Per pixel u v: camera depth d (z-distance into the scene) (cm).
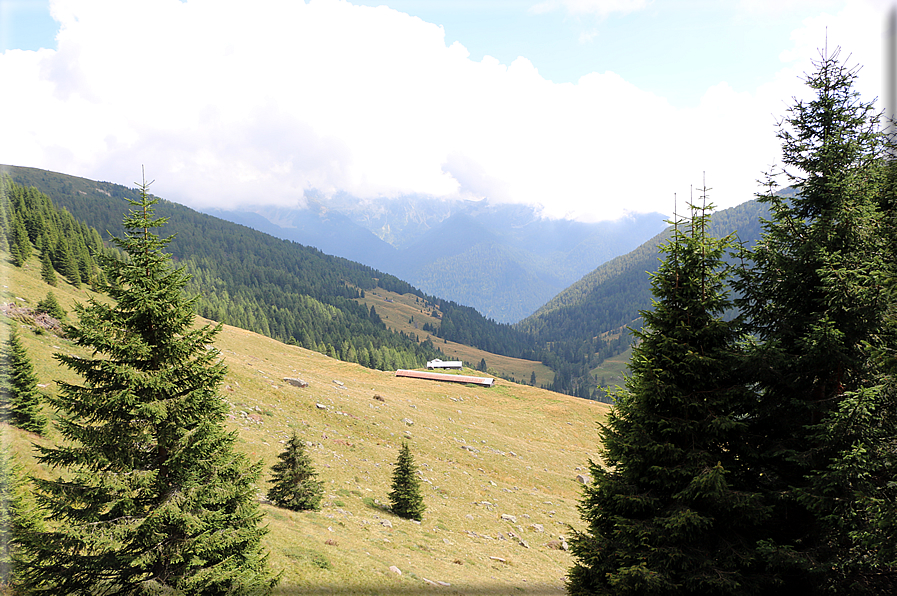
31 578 1091
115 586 1162
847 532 1107
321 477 3962
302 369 10388
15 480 1324
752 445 1332
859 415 1094
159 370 1263
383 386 9944
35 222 10700
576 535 1434
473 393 10594
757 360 1282
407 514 3631
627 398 1438
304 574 2062
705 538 1259
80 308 1212
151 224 1295
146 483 1168
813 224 1323
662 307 1420
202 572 1201
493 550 3316
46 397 1163
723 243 1367
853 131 1306
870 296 1148
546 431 8412
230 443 1342
